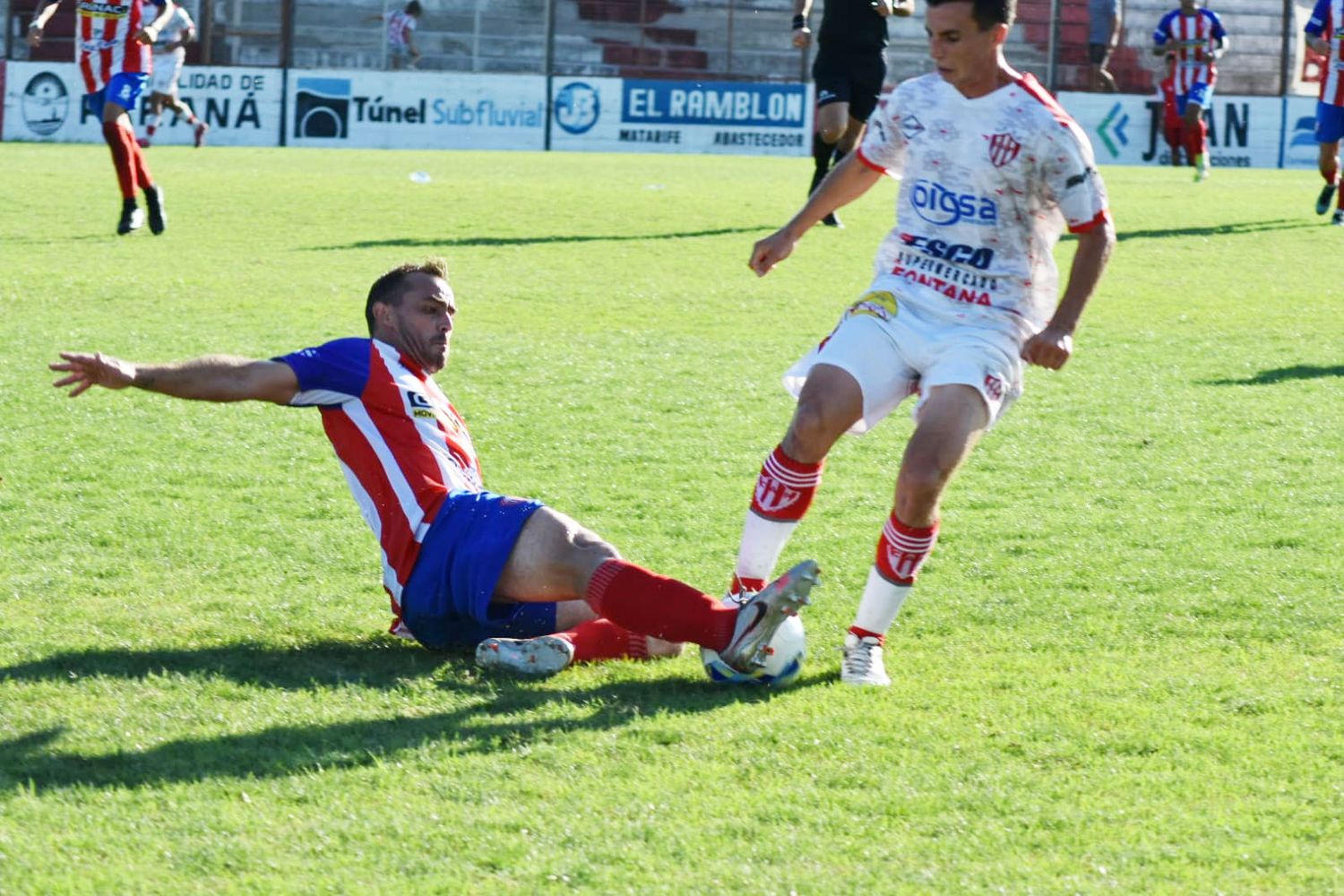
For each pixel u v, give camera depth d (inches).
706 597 267.9
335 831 209.5
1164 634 303.3
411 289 297.4
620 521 386.9
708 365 587.5
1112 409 519.8
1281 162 2078.0
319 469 434.6
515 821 212.7
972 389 274.7
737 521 388.2
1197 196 1284.4
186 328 622.8
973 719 254.8
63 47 2058.3
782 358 604.1
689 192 1244.5
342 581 336.5
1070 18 2190.0
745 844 206.8
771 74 2272.4
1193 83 1632.6
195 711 253.8
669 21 2250.2
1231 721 254.8
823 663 286.7
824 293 762.8
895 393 285.7
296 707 257.1
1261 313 716.7
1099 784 228.7
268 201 1114.7
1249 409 518.9
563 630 289.3
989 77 277.7
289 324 637.3
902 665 285.1
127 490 408.5
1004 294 285.1
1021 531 378.9
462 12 2203.5
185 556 352.5
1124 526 383.9
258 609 314.2
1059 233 291.0
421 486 285.6
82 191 1149.1
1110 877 198.8
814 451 283.6
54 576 335.0
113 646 288.0
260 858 201.2
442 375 557.3
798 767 234.2
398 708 257.9
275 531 374.0
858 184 303.0
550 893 192.4
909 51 2282.2
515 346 612.7
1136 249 931.3
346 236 946.1
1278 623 309.7
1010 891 194.4
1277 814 218.7
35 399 506.0
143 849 203.8
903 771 232.2
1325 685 272.5
